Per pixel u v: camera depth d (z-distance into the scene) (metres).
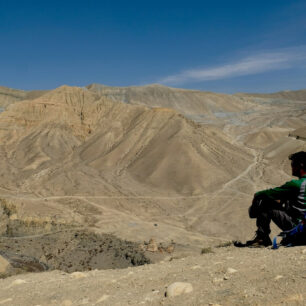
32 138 140.62
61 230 62.84
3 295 7.65
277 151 144.25
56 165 125.88
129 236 65.56
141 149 133.88
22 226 62.44
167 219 84.19
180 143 127.88
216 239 69.25
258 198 7.13
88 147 138.88
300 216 6.57
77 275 8.62
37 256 42.28
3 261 21.58
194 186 106.69
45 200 94.44
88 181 112.06
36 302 6.54
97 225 73.12
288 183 6.50
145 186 110.06
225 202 94.88
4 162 125.62
